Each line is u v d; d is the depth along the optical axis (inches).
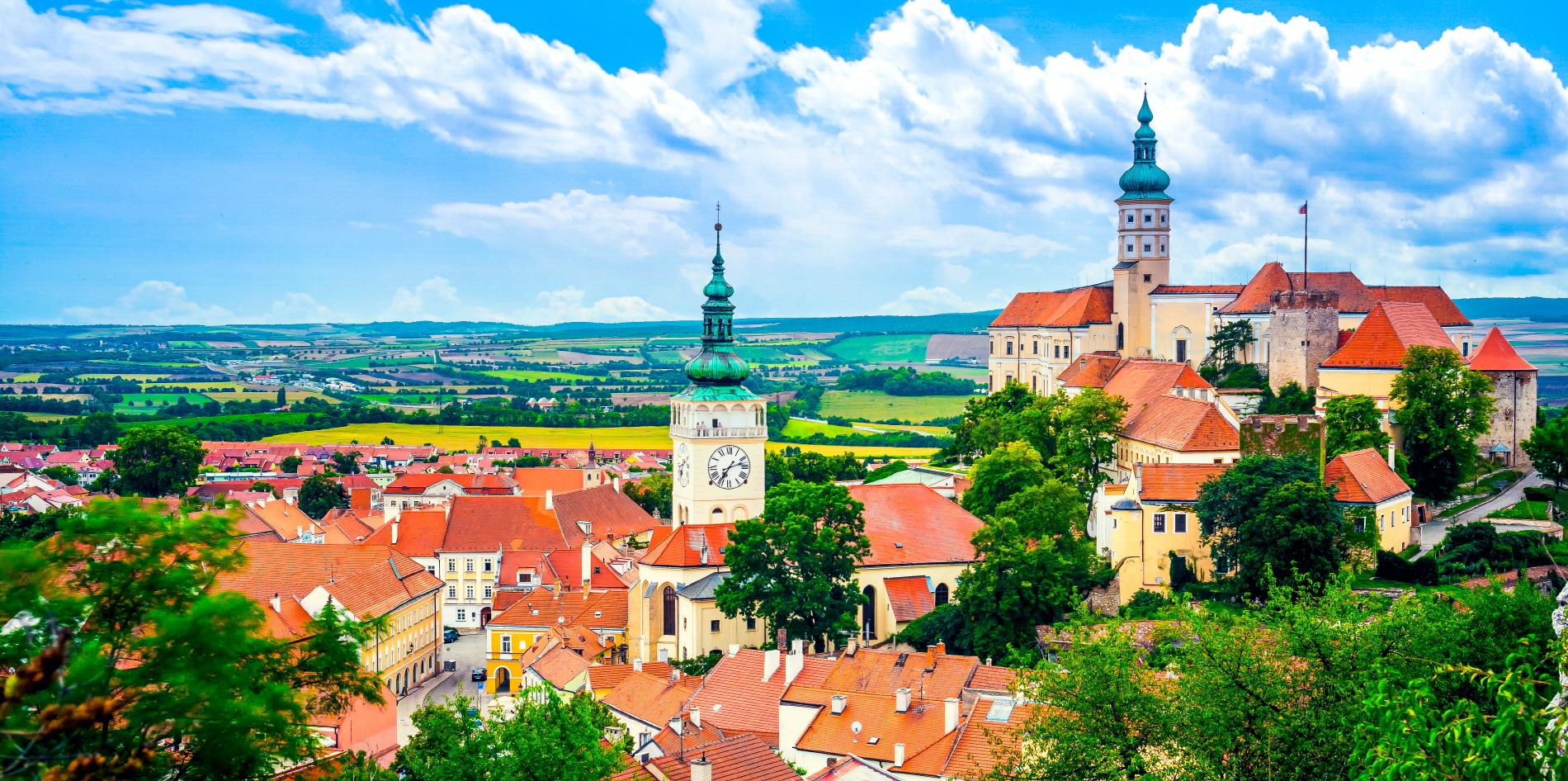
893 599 7682.1
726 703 5812.0
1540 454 7682.1
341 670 2628.0
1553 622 3518.7
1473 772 2062.0
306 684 2620.6
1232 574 6392.7
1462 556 6481.3
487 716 7322.8
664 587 7854.3
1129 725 3348.9
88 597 2303.2
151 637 2293.3
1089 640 3676.2
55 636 2129.7
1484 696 3280.0
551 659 7534.5
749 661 6003.9
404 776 4603.8
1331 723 3083.2
